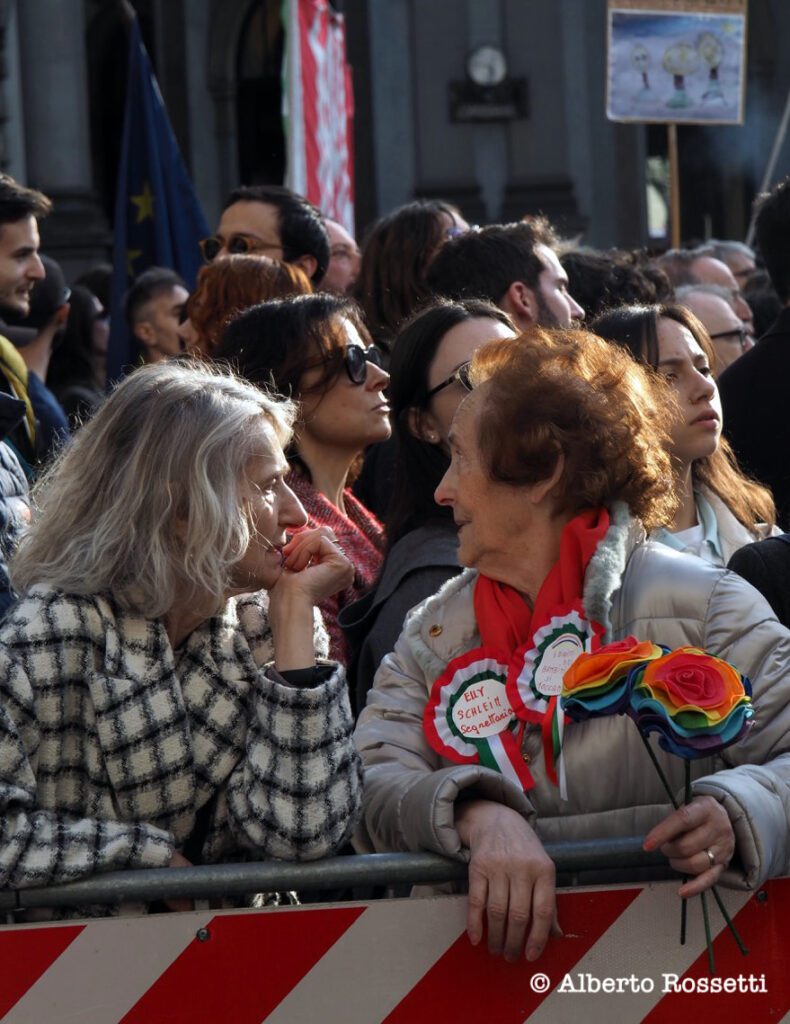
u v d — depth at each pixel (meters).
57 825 2.95
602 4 25.42
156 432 3.06
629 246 25.92
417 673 3.28
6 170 23.62
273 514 3.15
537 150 24.86
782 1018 2.95
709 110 9.91
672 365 4.30
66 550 3.07
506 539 3.13
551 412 3.07
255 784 3.01
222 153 29.25
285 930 2.91
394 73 25.44
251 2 29.06
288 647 3.14
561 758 3.03
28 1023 2.87
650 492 3.14
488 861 2.85
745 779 2.85
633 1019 2.94
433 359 4.18
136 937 2.89
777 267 5.68
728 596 3.03
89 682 3.03
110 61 29.45
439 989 2.92
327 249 7.17
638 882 3.00
